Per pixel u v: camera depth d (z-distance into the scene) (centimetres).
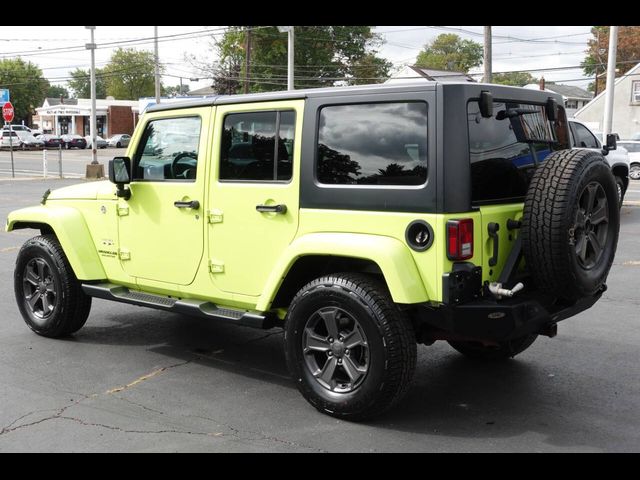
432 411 447
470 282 393
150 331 637
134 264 546
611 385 496
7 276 884
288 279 454
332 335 425
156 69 4053
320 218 432
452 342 561
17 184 2400
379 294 404
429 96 391
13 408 451
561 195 382
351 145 422
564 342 604
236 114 477
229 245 481
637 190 2161
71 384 497
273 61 5284
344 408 419
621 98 4678
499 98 424
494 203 416
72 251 566
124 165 522
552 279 394
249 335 626
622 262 962
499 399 469
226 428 420
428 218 388
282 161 455
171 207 512
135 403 461
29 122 9444
